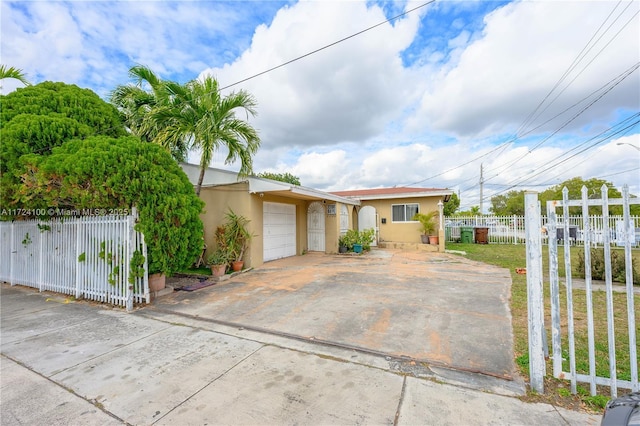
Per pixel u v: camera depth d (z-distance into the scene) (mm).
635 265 6617
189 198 6246
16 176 5863
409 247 14156
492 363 3123
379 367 3105
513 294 5691
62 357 3465
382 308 5047
